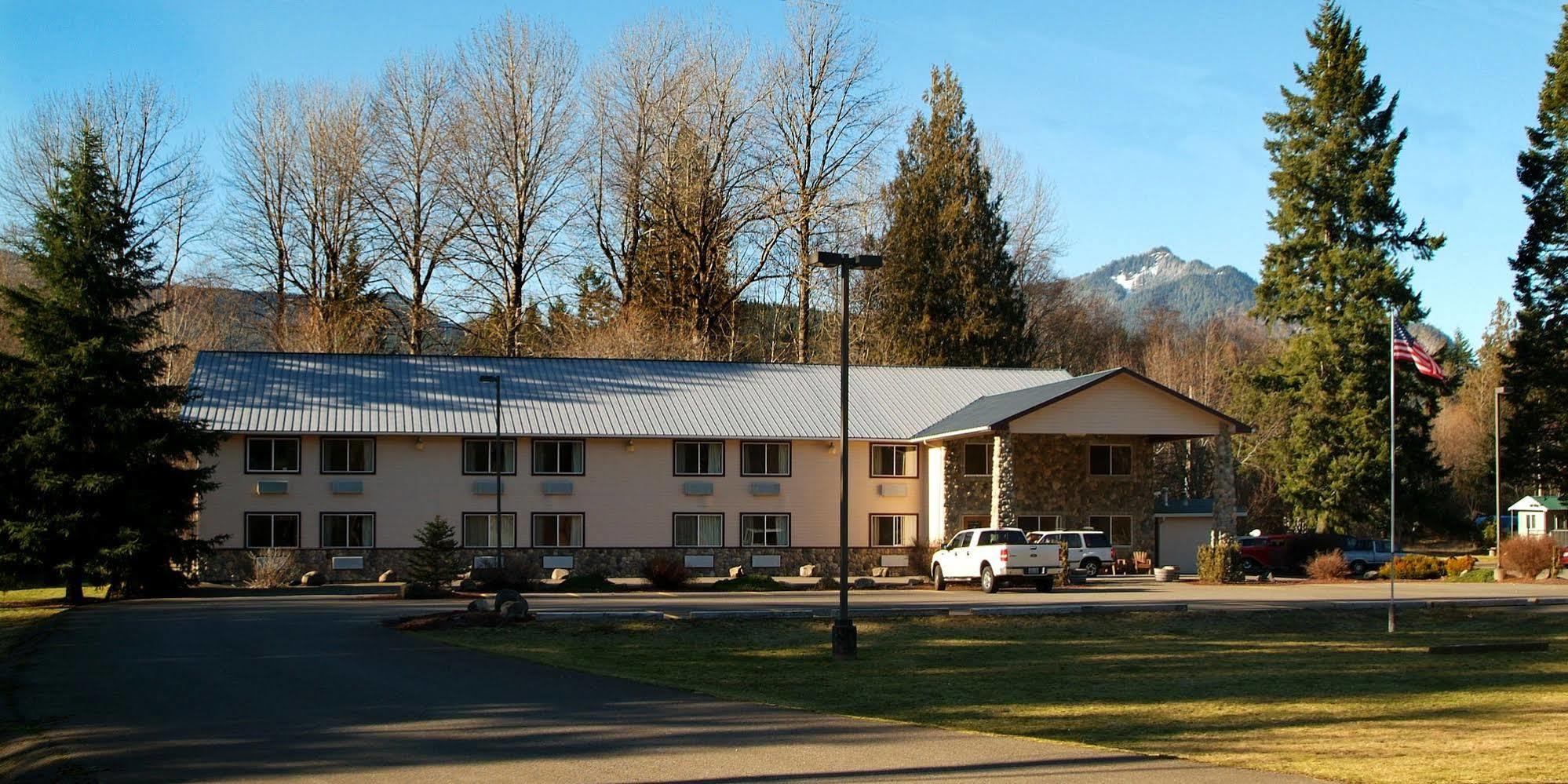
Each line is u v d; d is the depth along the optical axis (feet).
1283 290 202.39
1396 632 92.27
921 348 218.59
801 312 215.31
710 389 164.76
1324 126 198.70
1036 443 163.63
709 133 214.07
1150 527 166.20
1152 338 302.66
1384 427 194.80
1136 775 38.60
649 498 152.46
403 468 145.69
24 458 102.73
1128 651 78.28
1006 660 73.05
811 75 214.90
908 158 228.43
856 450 160.97
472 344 224.33
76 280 106.83
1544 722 50.88
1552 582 145.07
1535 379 183.73
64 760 40.09
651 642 78.89
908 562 158.51
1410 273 194.70
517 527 148.36
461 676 61.05
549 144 211.00
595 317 220.43
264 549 139.74
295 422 142.10
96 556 103.91
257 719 47.93
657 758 40.81
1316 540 172.86
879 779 37.76
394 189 204.95
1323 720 51.01
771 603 107.24
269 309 216.74
